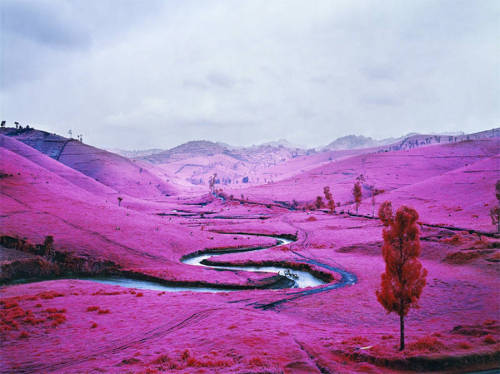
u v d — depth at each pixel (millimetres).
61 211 113375
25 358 26953
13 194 120625
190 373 21547
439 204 168125
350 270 72250
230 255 96250
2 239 80875
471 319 34812
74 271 75688
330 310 43500
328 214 184750
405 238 24766
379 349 24641
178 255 95125
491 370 21141
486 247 70062
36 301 47344
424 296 47125
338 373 21234
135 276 74375
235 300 51406
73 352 28219
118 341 31109
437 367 21469
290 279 71688
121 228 106688
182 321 37750
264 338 29969
